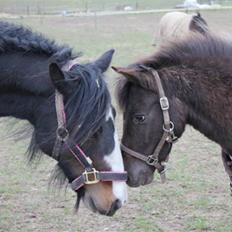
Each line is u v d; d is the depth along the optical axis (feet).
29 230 19.79
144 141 14.73
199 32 15.84
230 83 14.70
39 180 25.05
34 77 12.84
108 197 12.71
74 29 90.89
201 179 25.00
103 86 12.37
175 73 14.67
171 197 22.77
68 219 20.74
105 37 80.23
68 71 12.50
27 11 120.67
